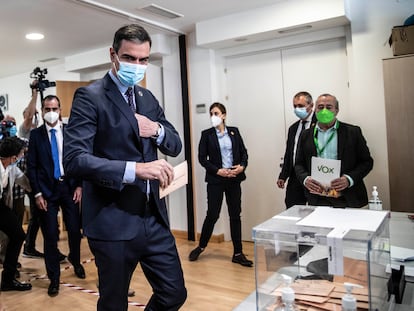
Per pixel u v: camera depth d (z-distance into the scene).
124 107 1.30
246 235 4.25
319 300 0.89
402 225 1.79
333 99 2.45
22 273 3.43
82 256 3.89
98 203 1.27
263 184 4.12
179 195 4.52
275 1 3.45
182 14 3.68
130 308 2.63
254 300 1.12
